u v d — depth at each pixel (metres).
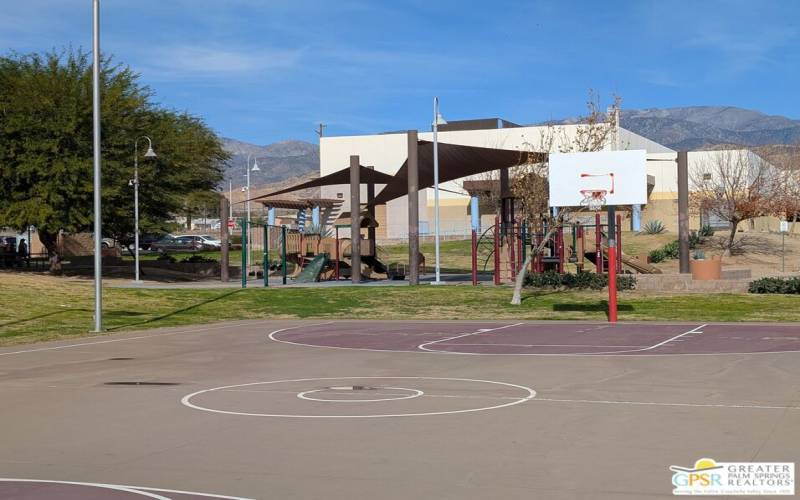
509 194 44.50
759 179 58.03
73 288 36.59
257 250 69.12
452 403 12.42
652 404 12.09
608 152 26.38
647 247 56.03
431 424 10.84
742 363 16.62
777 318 27.70
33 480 8.31
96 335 24.75
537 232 39.22
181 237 82.94
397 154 74.69
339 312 32.16
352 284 41.97
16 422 11.41
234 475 8.39
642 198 26.11
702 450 9.15
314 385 14.59
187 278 50.75
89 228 48.47
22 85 42.31
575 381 14.53
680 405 11.98
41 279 38.97
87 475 8.48
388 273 47.16
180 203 53.25
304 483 8.05
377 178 46.72
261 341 22.78
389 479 8.16
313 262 46.41
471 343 21.52
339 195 76.31
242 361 18.41
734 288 36.75
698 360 17.22
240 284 44.34
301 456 9.16
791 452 9.01
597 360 17.48
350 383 14.76
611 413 11.42
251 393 13.75
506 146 70.69
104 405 12.74
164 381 15.35
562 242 40.28
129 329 26.52
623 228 73.12
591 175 26.44
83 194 42.12
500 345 20.91
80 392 14.10
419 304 34.00
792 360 17.00
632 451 9.16
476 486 7.86
